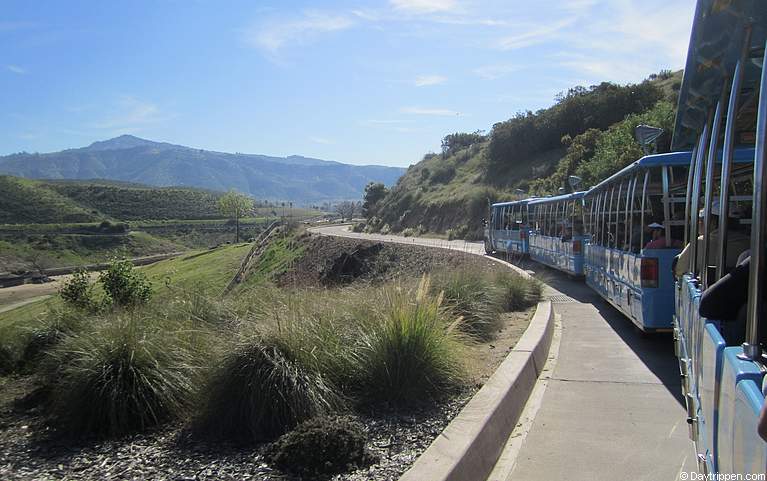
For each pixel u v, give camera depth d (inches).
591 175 1362.0
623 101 2199.8
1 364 322.3
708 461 130.9
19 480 185.5
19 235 3981.3
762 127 103.0
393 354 256.4
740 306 129.6
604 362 353.7
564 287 752.3
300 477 179.5
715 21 130.3
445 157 3494.1
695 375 161.5
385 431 218.7
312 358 247.1
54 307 378.0
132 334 255.6
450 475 172.2
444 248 1370.6
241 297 381.4
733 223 253.8
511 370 287.4
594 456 214.4
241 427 223.1
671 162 376.2
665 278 374.0
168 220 5280.5
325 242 1852.9
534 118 2507.4
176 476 184.2
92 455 207.5
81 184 6102.4
